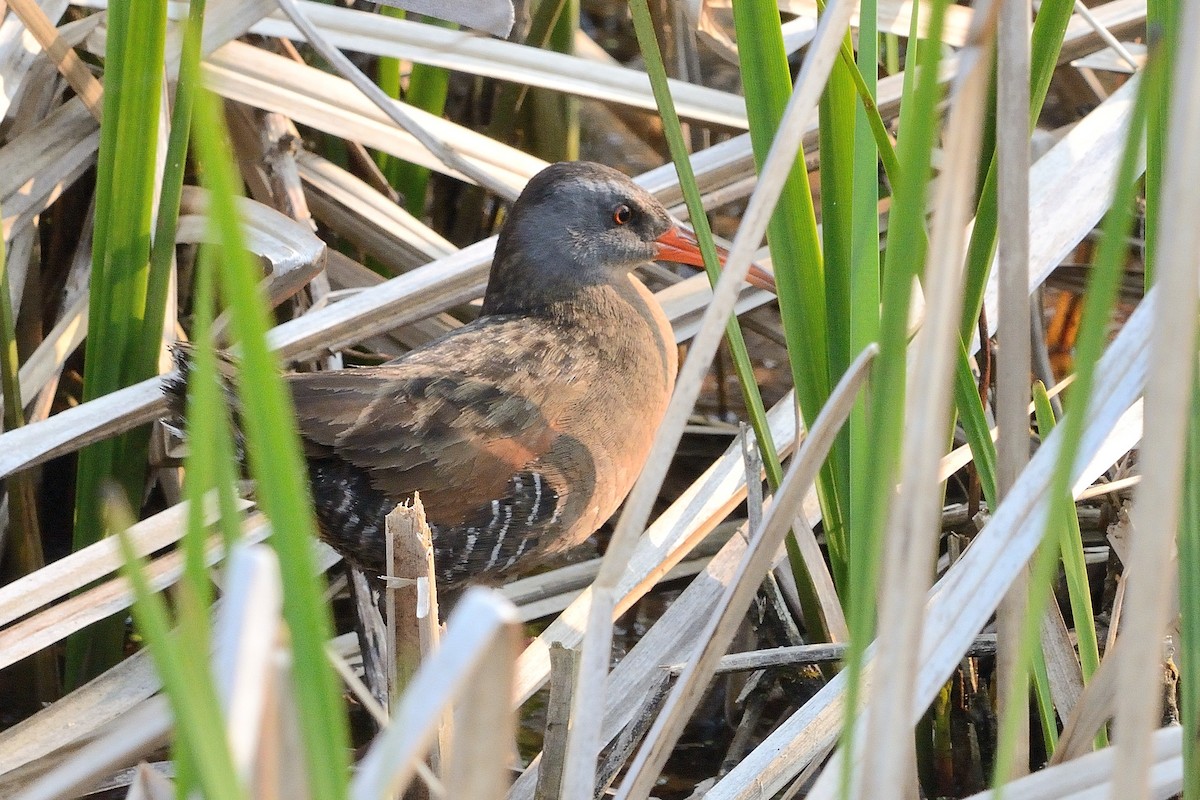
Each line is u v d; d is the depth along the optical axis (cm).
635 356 689
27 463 609
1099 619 661
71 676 678
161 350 679
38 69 726
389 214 796
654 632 600
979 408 471
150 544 613
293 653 240
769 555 357
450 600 668
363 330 695
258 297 212
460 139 766
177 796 254
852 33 779
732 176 773
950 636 347
